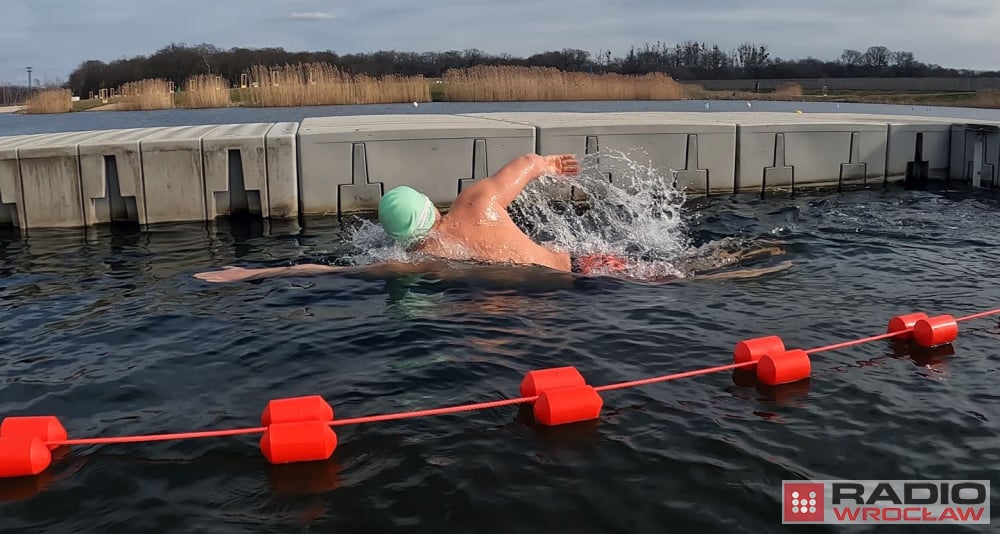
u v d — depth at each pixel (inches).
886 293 204.2
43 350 164.1
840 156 403.5
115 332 174.9
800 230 290.7
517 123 381.4
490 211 234.8
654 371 148.9
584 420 128.0
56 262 253.8
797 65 2637.8
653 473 110.8
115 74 2031.3
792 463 113.7
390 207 229.5
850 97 1699.1
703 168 382.3
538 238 280.2
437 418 128.0
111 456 117.0
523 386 136.2
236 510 102.1
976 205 347.3
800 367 144.6
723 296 200.8
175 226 321.7
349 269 225.6
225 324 178.9
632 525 98.2
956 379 145.7
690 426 125.7
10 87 2014.0
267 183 334.3
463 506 102.4
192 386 142.9
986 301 196.5
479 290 202.4
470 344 162.6
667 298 198.4
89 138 352.5
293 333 170.7
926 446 118.9
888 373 148.9
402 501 103.8
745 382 144.3
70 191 320.8
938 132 417.7
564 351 158.9
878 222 307.1
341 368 149.9
